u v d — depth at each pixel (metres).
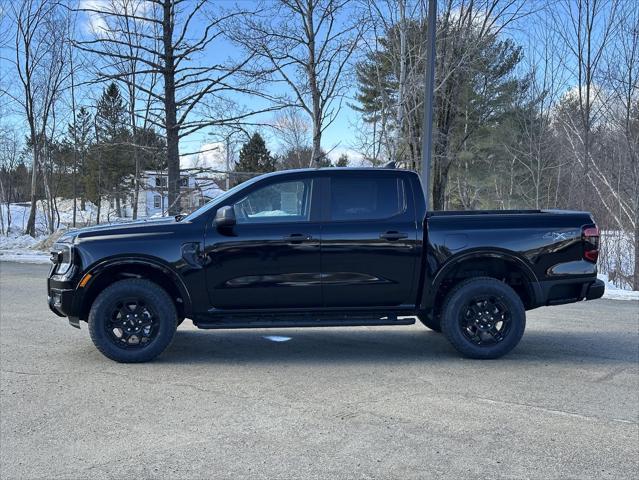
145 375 5.49
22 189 52.56
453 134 20.94
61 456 3.69
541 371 5.66
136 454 3.72
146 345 5.90
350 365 5.89
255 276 5.92
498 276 6.38
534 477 3.40
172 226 5.94
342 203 6.07
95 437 3.99
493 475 3.42
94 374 5.52
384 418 4.34
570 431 4.10
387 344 6.89
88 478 3.39
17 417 4.38
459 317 6.04
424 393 4.95
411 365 5.89
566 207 23.70
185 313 5.97
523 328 6.03
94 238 5.85
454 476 3.40
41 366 5.80
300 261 5.93
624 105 16.94
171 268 5.84
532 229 6.06
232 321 6.01
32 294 10.88
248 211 6.04
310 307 6.04
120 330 5.93
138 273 6.07
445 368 5.77
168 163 16.64
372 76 19.42
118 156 36.69
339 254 5.95
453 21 16.97
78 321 6.03
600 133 19.08
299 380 5.34
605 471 3.48
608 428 4.16
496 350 6.04
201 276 5.88
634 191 16.95
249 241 5.90
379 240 5.96
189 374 5.54
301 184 6.11
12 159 35.56
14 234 30.41
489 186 33.53
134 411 4.50
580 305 10.23
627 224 18.52
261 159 48.22
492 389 5.07
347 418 4.34
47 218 32.66
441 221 6.06
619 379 5.39
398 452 3.74
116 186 39.81
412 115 17.61
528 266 6.04
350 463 3.57
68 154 35.09
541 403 4.70
